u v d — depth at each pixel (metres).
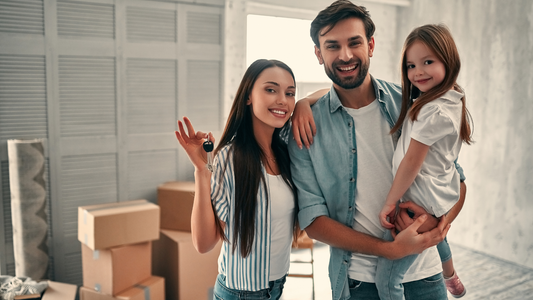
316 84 4.84
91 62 3.35
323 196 1.64
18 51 3.08
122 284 2.84
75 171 3.35
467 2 4.42
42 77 3.18
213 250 3.18
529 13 3.87
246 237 1.52
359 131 1.62
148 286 2.91
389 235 1.56
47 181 3.25
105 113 3.44
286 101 1.54
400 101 1.69
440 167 1.53
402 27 5.17
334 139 1.62
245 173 1.53
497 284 3.62
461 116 1.54
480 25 4.32
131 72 3.53
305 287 3.54
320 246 4.50
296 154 1.66
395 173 1.56
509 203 4.14
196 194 1.45
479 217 4.44
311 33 1.58
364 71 1.52
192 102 3.83
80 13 3.27
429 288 1.61
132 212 2.86
